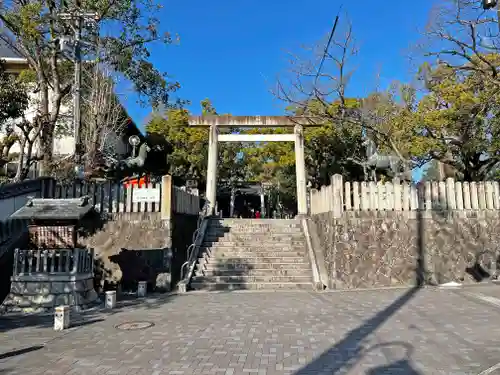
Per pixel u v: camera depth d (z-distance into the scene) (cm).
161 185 1409
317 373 517
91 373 527
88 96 1762
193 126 2106
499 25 920
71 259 1036
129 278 1352
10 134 1841
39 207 1041
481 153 1844
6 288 1126
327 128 2311
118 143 2302
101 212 1404
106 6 1520
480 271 1382
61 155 1838
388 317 836
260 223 1767
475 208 1426
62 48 1357
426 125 1686
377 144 1870
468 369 524
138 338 700
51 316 932
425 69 1636
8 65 2116
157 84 1839
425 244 1364
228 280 1362
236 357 584
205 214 1928
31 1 1466
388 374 511
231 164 3266
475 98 1525
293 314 890
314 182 2833
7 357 599
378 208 1365
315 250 1526
